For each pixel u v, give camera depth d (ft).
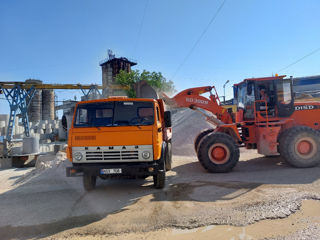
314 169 20.56
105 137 16.03
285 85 24.22
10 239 10.77
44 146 81.20
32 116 169.27
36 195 17.94
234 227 10.51
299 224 10.36
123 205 14.51
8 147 67.05
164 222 11.46
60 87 108.99
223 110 26.32
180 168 26.14
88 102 17.37
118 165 15.84
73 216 13.06
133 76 110.83
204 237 9.82
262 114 23.93
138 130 16.01
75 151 16.22
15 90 103.04
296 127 22.17
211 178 20.02
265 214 11.46
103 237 10.41
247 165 25.48
